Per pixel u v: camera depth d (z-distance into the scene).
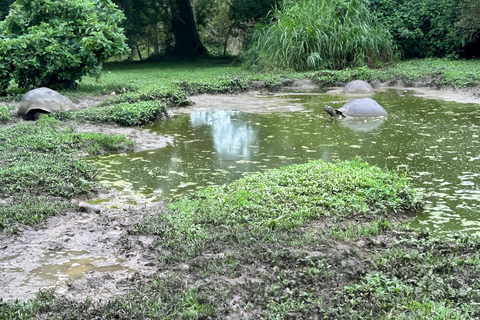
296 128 9.57
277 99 13.63
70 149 7.84
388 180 5.71
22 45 12.51
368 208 5.10
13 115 10.57
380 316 3.12
